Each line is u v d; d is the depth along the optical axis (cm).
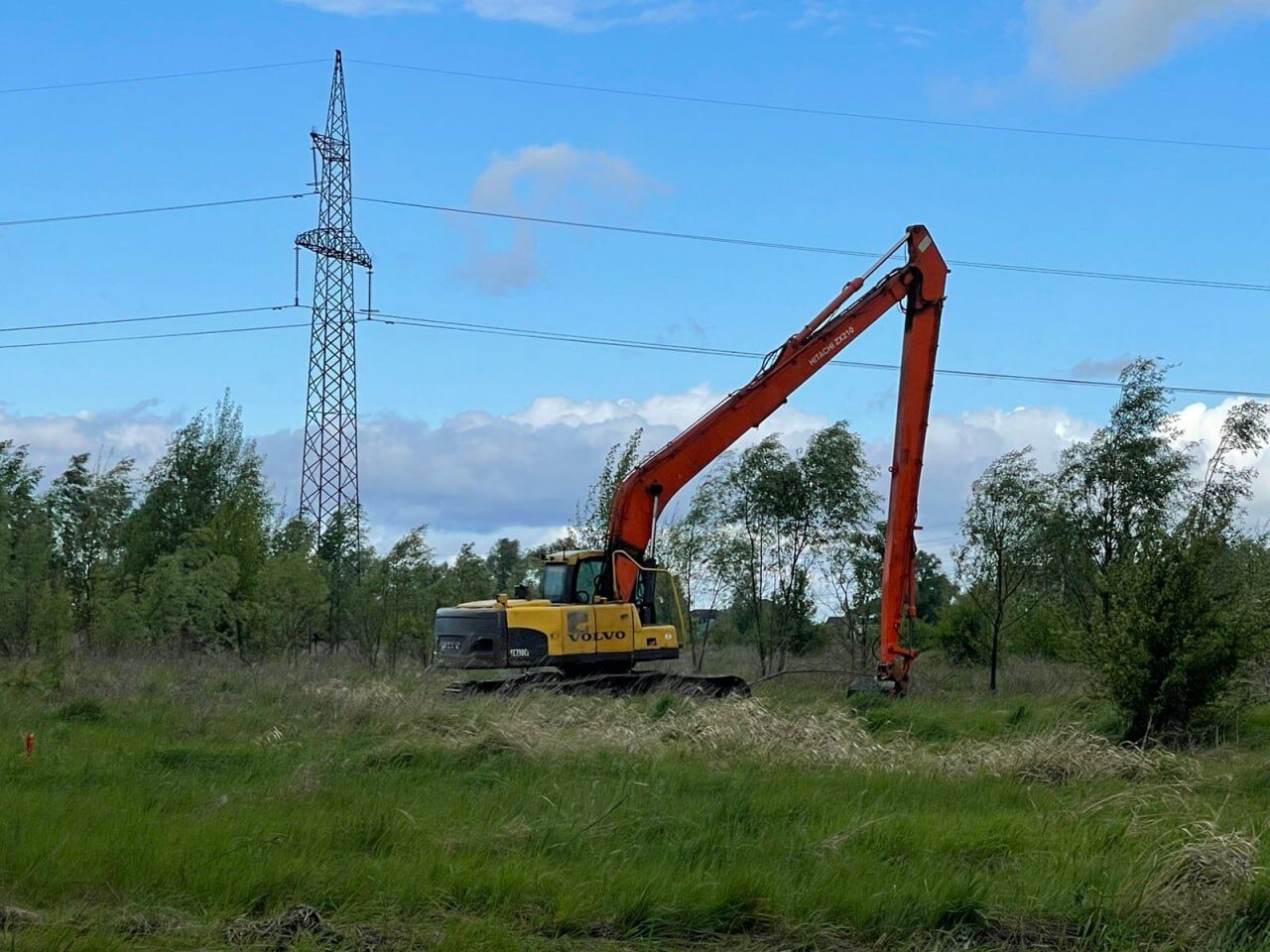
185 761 1419
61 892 869
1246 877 895
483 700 1833
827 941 830
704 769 1394
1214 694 1723
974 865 980
